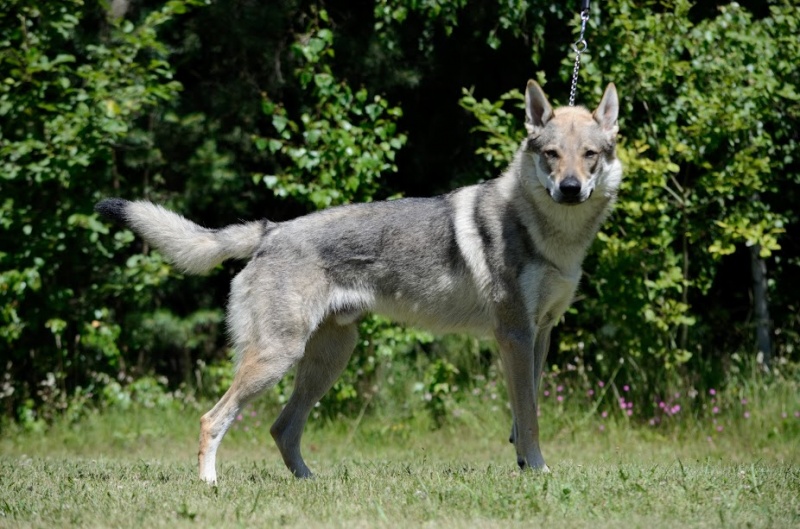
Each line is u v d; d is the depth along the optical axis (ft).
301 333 38.24
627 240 58.23
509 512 28.43
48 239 61.41
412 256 39.24
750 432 57.77
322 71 69.46
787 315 71.00
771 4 63.67
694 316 66.23
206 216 77.71
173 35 74.69
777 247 56.95
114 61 62.75
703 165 57.47
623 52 57.88
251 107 72.28
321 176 60.59
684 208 59.47
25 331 68.49
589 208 37.52
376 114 62.03
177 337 72.38
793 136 63.77
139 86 62.28
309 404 41.11
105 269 71.77
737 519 27.22
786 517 27.45
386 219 39.63
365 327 61.21
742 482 32.63
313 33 67.67
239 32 70.28
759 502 29.48
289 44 73.36
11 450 59.57
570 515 28.12
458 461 49.34
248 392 37.81
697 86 57.93
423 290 39.42
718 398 61.16
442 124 75.36
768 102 58.39
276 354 37.83
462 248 38.63
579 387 64.28
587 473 35.45
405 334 61.82
